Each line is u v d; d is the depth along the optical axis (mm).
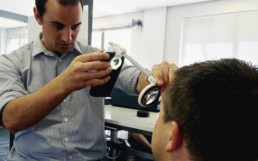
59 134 1058
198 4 4273
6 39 6723
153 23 4816
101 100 1160
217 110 400
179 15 4500
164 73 785
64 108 1069
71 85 756
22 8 5035
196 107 414
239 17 3883
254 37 3764
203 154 422
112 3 4586
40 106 786
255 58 3764
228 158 415
